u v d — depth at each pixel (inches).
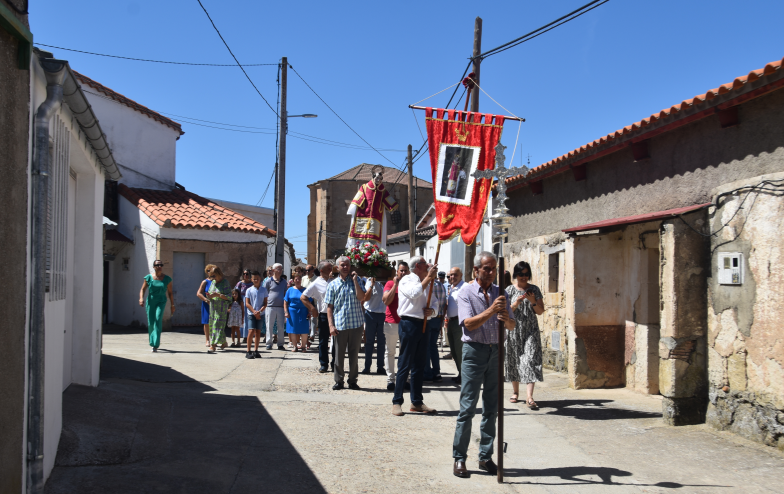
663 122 297.3
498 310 199.8
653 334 344.2
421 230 1151.0
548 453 229.5
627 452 229.9
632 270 361.4
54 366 178.1
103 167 293.3
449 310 385.1
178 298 725.9
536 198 481.7
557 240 430.9
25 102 135.6
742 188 250.4
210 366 413.1
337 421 271.1
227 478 186.5
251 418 265.6
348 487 186.5
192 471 189.0
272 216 1134.4
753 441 239.8
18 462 132.4
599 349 370.0
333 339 377.1
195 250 731.4
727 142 265.9
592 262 371.9
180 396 299.6
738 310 250.1
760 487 190.4
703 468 209.8
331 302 354.9
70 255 264.1
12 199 129.3
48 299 165.2
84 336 275.3
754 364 241.1
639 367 353.1
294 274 543.2
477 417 288.0
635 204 343.3
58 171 184.5
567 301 376.5
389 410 300.5
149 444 212.1
